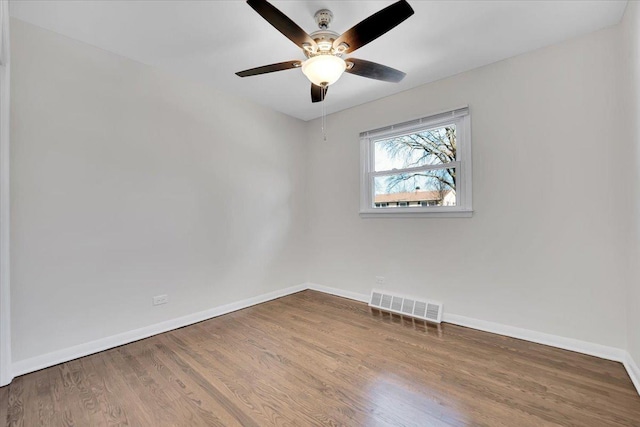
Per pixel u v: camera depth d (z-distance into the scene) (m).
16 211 1.93
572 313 2.23
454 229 2.82
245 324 2.83
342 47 1.83
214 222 3.07
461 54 2.45
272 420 1.52
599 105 2.12
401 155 3.29
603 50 2.10
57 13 1.90
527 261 2.42
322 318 2.98
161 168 2.66
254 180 3.47
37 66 2.02
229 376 1.92
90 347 2.23
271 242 3.66
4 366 1.82
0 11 1.53
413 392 1.74
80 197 2.20
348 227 3.69
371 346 2.34
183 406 1.63
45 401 1.67
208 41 2.23
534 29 2.11
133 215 2.48
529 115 2.40
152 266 2.59
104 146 2.32
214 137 3.07
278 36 2.18
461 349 2.27
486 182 2.63
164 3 1.82
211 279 3.03
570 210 2.23
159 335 2.58
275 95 3.29
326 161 3.94
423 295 3.03
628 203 1.93
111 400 1.68
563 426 1.45
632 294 1.88
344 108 3.69
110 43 2.25
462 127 2.80
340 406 1.62
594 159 2.14
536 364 2.04
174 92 2.76
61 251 2.11
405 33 2.15
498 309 2.57
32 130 1.99
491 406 1.60
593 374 1.90
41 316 2.03
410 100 3.11
